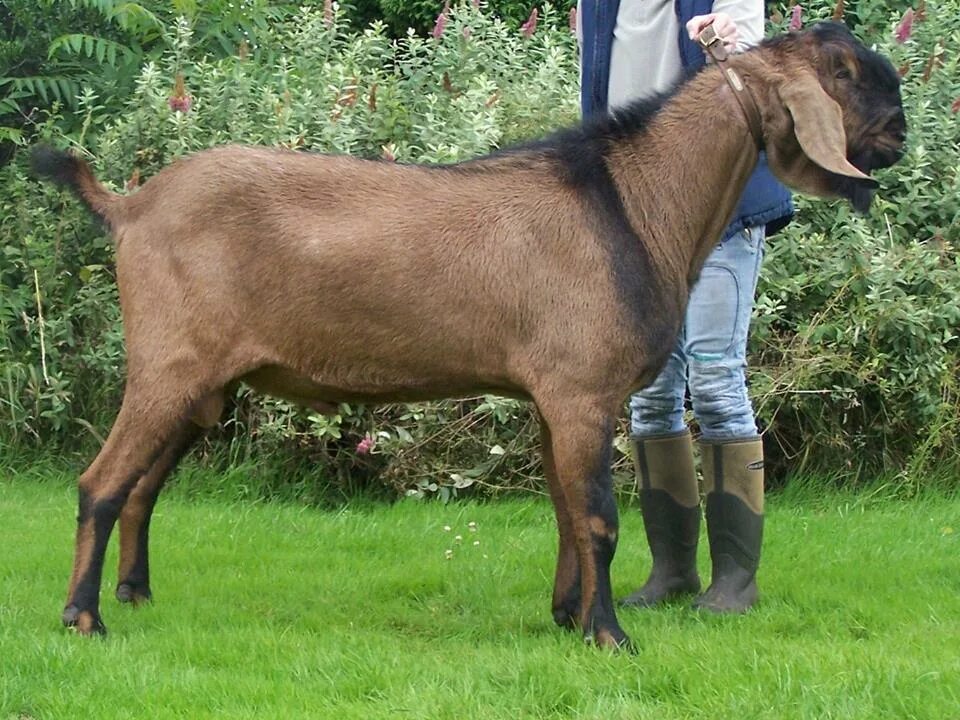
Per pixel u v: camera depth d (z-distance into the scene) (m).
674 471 5.64
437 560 6.35
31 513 7.25
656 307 4.73
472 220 4.75
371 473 8.07
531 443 7.80
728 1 5.24
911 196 8.00
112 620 5.09
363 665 4.47
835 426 7.94
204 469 7.99
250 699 4.18
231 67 8.81
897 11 9.14
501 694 4.22
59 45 9.06
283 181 4.82
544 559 6.32
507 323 4.72
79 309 8.21
